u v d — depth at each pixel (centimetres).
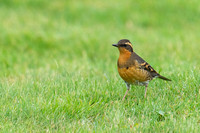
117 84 1134
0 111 938
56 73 1329
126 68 997
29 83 1176
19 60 1767
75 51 1941
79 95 1046
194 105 948
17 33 2070
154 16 2742
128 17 2702
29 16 2597
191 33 2358
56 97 1005
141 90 1102
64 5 2881
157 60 1694
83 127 859
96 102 993
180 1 2920
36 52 1928
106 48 1953
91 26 2525
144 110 938
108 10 2789
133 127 841
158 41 2117
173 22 2678
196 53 1808
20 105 954
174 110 927
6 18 2495
